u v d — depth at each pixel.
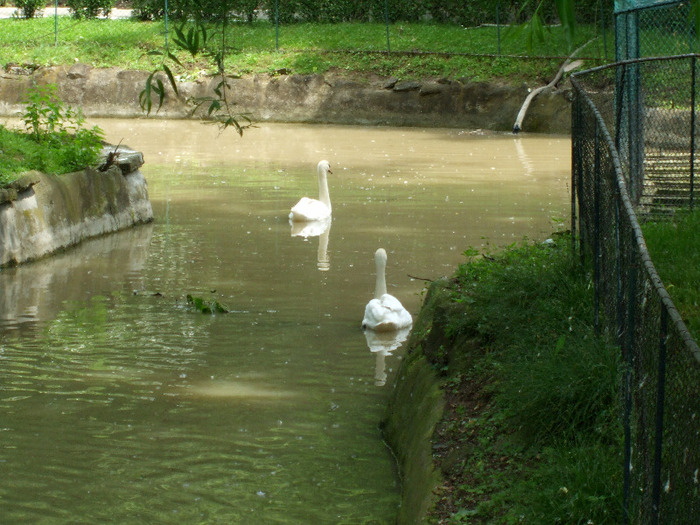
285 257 14.32
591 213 7.30
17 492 6.92
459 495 5.83
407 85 32.88
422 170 22.98
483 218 16.84
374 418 8.41
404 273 13.18
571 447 5.79
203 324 11.02
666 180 11.53
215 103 5.10
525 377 6.30
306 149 27.22
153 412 8.45
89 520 6.52
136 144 28.05
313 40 36.28
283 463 7.45
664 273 7.71
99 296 12.23
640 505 4.44
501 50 33.28
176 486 7.04
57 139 16.91
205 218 17.48
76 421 8.24
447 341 7.99
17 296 12.22
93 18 42.12
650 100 11.98
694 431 3.37
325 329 10.87
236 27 38.22
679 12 11.58
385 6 38.34
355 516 6.58
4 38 38.22
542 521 5.12
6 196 13.66
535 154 25.62
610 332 6.16
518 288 7.91
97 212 16.00
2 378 9.27
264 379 9.30
